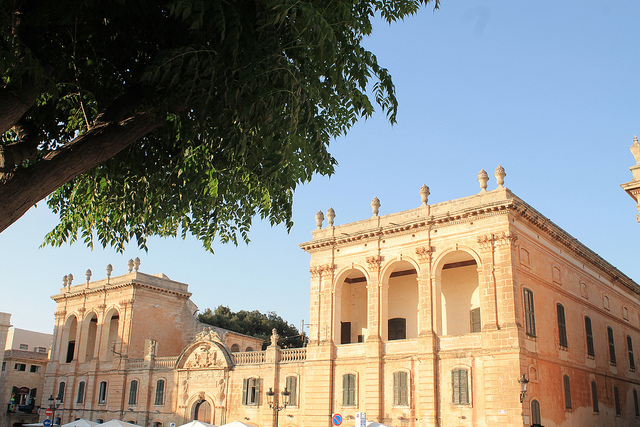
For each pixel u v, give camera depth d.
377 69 12.67
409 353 39.47
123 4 10.86
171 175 14.24
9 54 9.87
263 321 96.12
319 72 12.33
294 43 11.80
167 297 66.38
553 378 38.03
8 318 70.12
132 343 61.72
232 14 10.62
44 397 68.75
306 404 43.44
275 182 13.17
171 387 55.09
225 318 92.00
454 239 39.47
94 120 13.35
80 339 67.62
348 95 12.68
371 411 39.91
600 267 50.41
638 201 25.84
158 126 12.55
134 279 63.03
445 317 43.53
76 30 11.84
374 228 43.25
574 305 44.34
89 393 63.00
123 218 15.52
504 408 34.19
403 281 46.91
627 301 57.50
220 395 50.09
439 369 38.03
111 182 14.80
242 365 49.69
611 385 47.44
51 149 14.75
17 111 10.35
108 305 65.75
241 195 14.85
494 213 37.75
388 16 14.68
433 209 41.41
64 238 15.80
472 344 36.94
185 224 15.34
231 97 10.52
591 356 44.88
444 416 36.84
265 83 10.84
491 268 37.03
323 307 45.00
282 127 11.09
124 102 12.41
